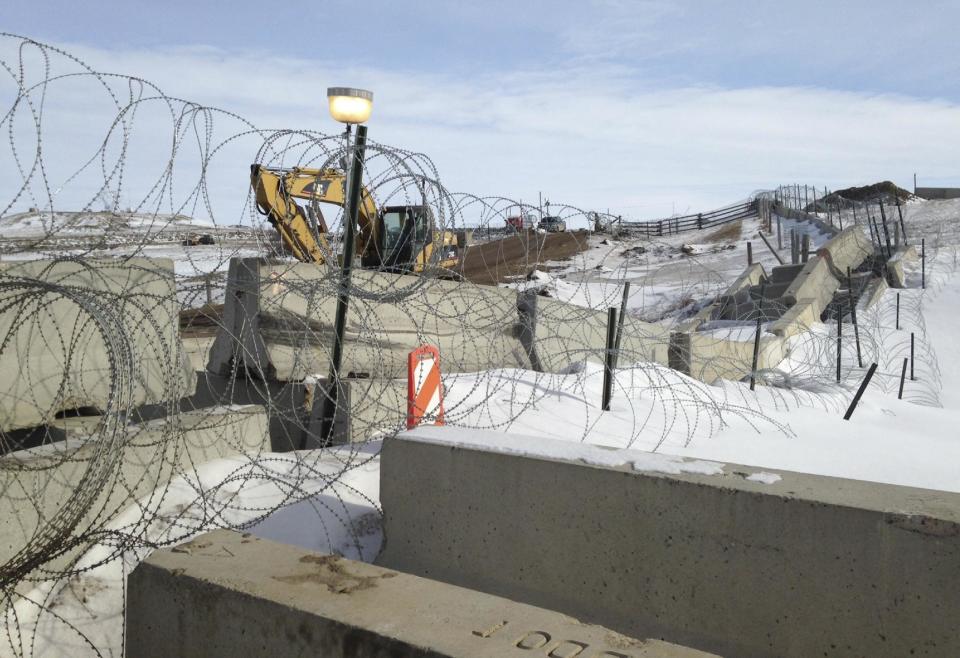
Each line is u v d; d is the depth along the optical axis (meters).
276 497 4.89
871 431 9.92
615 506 3.71
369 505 4.99
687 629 3.53
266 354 7.08
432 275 6.09
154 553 3.14
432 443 4.23
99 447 3.47
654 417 8.64
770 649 3.34
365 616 2.56
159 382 5.41
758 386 13.23
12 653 3.55
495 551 4.05
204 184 4.62
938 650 3.01
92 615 3.91
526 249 7.10
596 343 11.62
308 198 8.03
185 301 5.56
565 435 7.38
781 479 3.57
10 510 3.79
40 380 4.90
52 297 4.94
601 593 3.75
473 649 2.33
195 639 2.90
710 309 26.91
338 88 5.84
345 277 6.00
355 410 6.22
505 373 8.95
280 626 2.67
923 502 3.21
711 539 3.47
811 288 27.06
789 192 55.00
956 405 18.34
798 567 3.28
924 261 32.47
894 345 23.64
